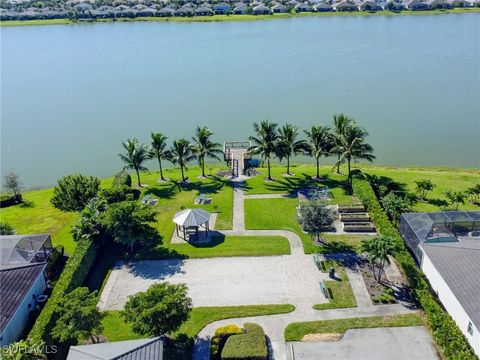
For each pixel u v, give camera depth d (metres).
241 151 89.31
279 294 49.72
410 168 85.44
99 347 36.28
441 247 49.91
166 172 86.94
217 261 55.91
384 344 42.47
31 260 52.19
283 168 84.69
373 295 48.81
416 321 45.00
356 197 69.88
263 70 160.38
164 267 55.16
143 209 58.22
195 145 80.19
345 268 53.50
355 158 74.25
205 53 190.88
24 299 46.41
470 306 41.53
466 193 68.50
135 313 40.66
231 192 74.56
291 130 76.06
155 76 161.12
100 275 54.16
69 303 41.22
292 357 41.50
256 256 56.59
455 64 158.75
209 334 44.50
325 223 56.56
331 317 46.12
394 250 50.03
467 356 37.81
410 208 64.62
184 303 42.12
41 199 78.50
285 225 63.41
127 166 78.12
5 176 81.69
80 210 66.56
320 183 76.19
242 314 46.84
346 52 181.62
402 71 151.38
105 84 154.38
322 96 128.12
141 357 35.16
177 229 62.31
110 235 60.47
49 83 159.50
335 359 41.09
